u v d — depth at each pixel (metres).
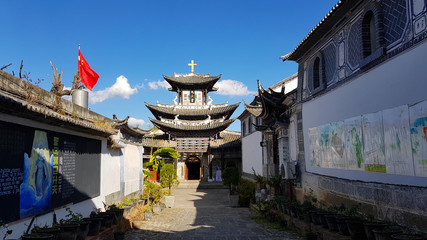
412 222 6.31
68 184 8.05
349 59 8.88
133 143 15.13
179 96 39.56
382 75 7.29
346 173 9.05
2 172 5.39
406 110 6.46
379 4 7.41
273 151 16.47
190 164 42.53
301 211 10.03
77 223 7.08
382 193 7.32
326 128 10.38
